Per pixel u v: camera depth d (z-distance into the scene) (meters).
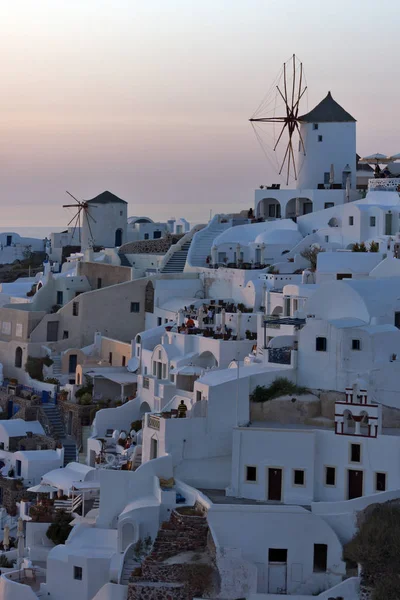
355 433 77.69
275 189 135.50
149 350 109.44
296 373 86.00
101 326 121.12
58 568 77.81
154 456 84.31
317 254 108.25
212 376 87.19
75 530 81.06
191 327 106.12
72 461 102.12
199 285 121.00
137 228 173.00
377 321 85.25
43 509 87.19
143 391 103.38
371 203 121.56
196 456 83.06
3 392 116.31
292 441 78.56
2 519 94.94
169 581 72.56
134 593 72.12
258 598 71.94
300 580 73.88
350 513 74.75
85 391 110.75
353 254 106.75
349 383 83.50
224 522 74.19
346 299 86.88
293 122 136.75
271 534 74.06
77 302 121.25
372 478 77.06
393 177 129.62
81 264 131.62
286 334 92.25
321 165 135.12
